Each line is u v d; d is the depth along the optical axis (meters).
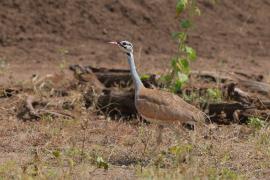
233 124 14.23
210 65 21.69
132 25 24.17
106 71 17.23
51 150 12.22
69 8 24.14
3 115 15.01
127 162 11.56
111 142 12.93
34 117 14.60
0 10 23.61
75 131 13.57
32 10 23.80
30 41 22.84
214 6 25.62
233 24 25.25
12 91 16.67
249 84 16.58
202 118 11.74
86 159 11.42
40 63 21.41
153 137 13.03
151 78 15.65
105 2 24.67
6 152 12.15
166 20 24.55
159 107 11.50
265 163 11.43
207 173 10.47
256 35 24.92
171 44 23.61
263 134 13.01
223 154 11.88
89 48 22.86
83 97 15.50
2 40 22.70
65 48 22.70
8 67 20.42
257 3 26.44
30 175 10.32
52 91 16.39
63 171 10.45
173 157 11.63
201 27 24.67
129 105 14.84
